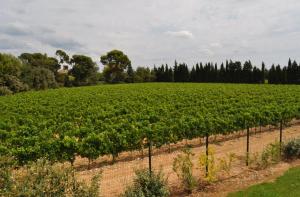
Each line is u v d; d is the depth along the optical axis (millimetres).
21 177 6820
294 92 49000
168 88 65438
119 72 114562
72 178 7488
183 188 10805
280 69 100000
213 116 23078
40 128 23219
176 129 18469
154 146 18328
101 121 24016
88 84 106688
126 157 16781
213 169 11383
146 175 9289
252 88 62500
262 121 22891
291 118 25781
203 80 111375
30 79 78125
